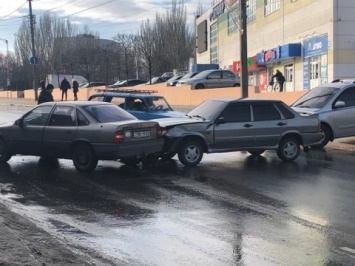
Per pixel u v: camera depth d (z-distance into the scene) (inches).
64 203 321.4
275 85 1300.4
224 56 2219.5
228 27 2135.8
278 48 1416.1
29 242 231.8
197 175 416.5
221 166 463.2
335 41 1135.6
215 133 460.4
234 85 1349.7
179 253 226.4
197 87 1328.7
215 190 358.3
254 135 475.2
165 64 2701.8
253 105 481.7
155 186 371.9
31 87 3068.4
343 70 1137.4
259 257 220.4
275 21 1530.5
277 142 488.1
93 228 266.1
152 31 2778.1
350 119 597.0
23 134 456.1
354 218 284.5
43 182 387.9
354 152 567.2
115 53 2906.0
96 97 628.7
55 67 2999.5
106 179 398.6
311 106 609.9
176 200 328.2
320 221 278.2
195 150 459.8
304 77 1322.6
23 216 289.0
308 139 499.5
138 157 433.1
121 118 442.6
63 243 238.8
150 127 430.6
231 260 216.8
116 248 233.3
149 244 239.3
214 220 280.5
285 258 218.8
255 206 312.2
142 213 296.0
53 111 450.3
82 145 425.1
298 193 349.4
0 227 252.7
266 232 257.6
